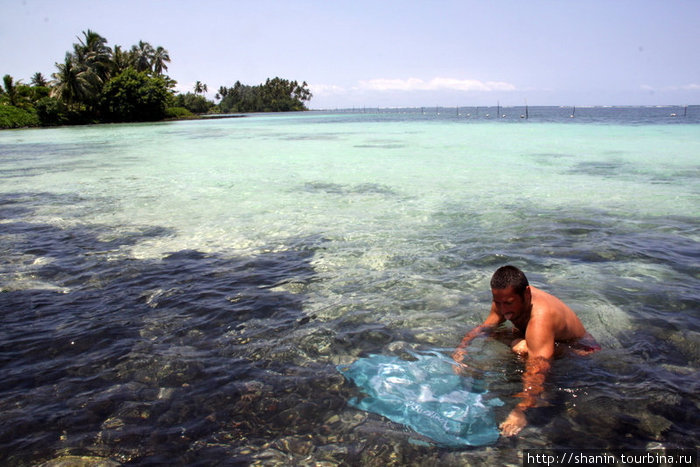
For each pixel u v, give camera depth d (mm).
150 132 33062
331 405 2609
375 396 2682
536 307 3037
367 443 2299
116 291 4359
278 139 24375
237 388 2783
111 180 10781
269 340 3389
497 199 7992
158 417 2527
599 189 8680
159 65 73750
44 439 2354
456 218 6762
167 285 4488
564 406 2539
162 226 6621
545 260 4918
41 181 10805
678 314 3617
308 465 2166
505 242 5566
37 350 3285
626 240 5551
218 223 6746
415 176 10703
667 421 2393
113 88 53969
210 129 37094
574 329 3166
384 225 6469
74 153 17938
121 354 3213
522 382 2770
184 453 2248
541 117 58500
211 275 4734
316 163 13523
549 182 9578
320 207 7668
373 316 3736
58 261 5199
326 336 3428
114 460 2205
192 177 11062
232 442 2326
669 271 4547
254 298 4145
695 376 2787
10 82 49750
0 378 2934
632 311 3678
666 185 8945
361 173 11328
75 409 2602
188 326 3631
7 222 6949
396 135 26109
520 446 2254
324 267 4895
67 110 50219
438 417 2486
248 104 146500
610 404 2537
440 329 3488
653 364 2926
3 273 4832
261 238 5977
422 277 4535
